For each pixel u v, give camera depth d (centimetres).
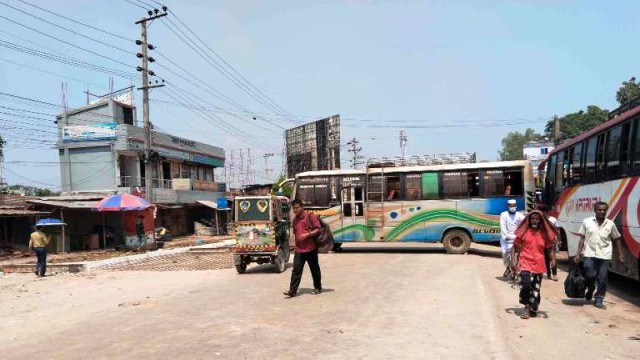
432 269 1403
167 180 4031
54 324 906
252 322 800
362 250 2175
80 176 3497
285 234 1521
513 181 1870
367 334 700
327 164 4691
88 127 3472
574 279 934
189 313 902
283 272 1462
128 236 2742
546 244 824
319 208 2030
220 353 635
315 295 1024
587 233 916
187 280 1418
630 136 976
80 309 1052
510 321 812
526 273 820
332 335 701
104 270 1797
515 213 1223
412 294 999
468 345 637
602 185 1138
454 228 1911
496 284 1168
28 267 1842
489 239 1873
